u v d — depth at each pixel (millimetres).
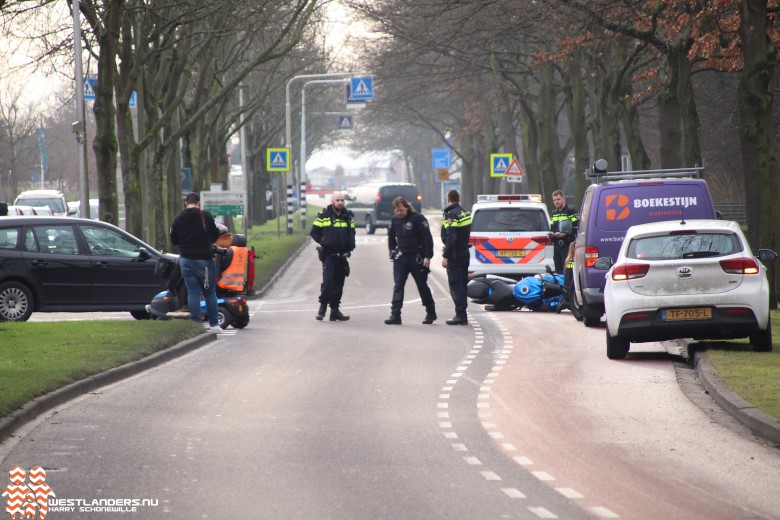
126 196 106125
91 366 52656
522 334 73375
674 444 37125
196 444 37375
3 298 78812
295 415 43125
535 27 135750
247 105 180625
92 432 39469
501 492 30500
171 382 52219
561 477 32344
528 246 100938
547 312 91125
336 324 81688
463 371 55750
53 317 89688
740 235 57281
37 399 44000
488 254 101062
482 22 134375
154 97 119625
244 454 35750
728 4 104812
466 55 162375
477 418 42375
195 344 66875
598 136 152000
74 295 80625
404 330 76938
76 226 81750
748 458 34875
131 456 35375
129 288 82125
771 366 51375
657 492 30438
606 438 38281
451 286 80938
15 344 61062
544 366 57188
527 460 34750
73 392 47469
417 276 81500
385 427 40594
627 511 28344
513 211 101812
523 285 90688
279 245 180750
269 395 48188
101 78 97875
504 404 45594
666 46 105000
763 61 80562
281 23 152375
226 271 78062
